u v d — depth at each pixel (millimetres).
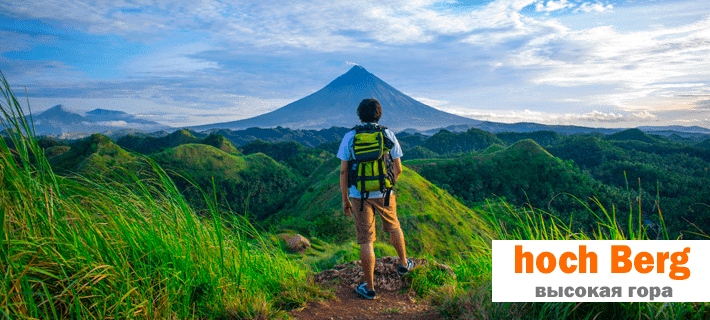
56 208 2053
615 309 2199
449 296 2801
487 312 2438
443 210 49719
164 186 2652
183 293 2375
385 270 3496
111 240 2266
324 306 2898
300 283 3189
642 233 2271
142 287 2205
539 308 2404
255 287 2842
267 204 90438
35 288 1891
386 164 3053
